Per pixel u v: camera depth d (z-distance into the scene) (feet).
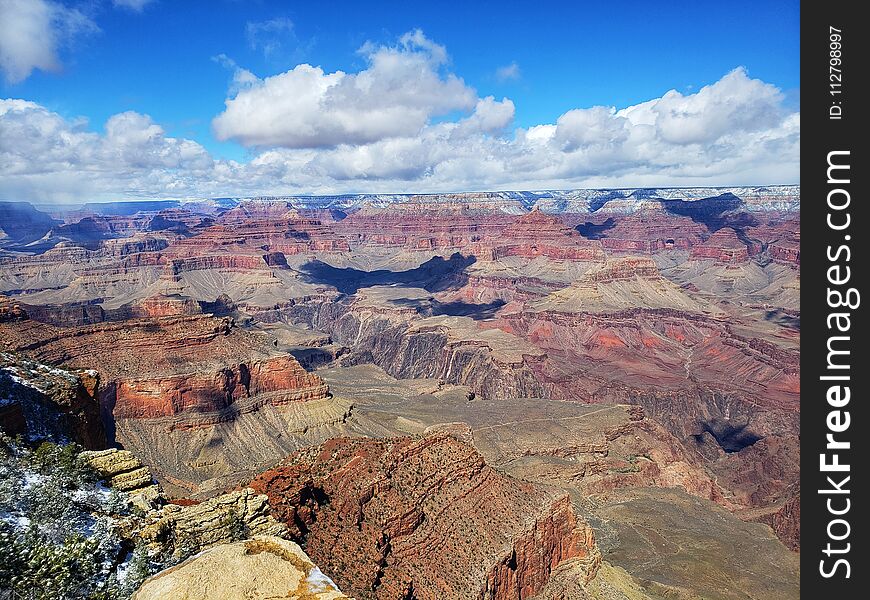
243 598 60.18
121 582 91.81
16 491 107.96
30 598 79.41
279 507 160.97
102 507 118.42
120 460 141.49
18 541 88.48
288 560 66.69
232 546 68.33
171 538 118.32
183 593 59.82
